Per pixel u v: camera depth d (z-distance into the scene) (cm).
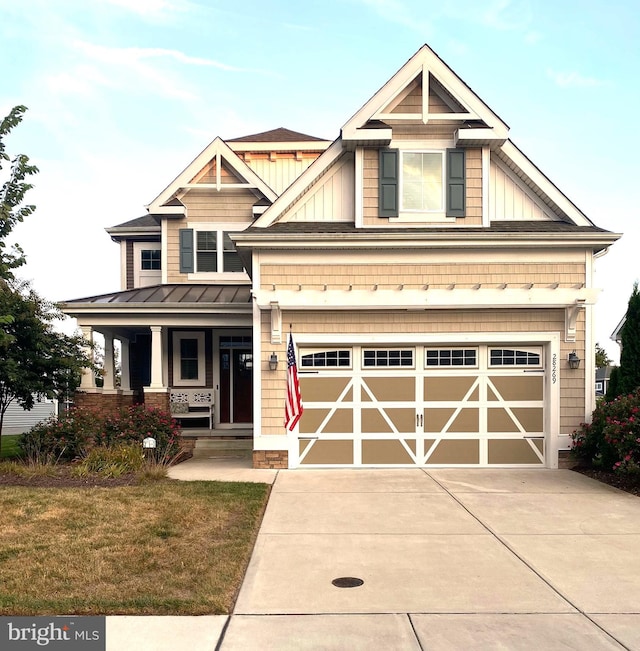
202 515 745
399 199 1177
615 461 1028
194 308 1341
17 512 742
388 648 421
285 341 1139
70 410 1218
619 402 1032
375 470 1109
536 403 1145
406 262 1132
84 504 784
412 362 1148
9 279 1105
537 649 421
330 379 1144
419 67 1157
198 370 1631
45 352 1144
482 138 1152
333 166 1211
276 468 1122
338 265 1134
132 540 648
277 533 700
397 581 551
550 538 686
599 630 451
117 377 1680
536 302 1110
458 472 1091
